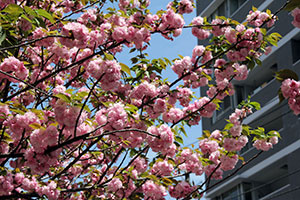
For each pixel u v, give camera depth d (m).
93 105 6.18
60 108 3.75
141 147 6.05
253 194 23.22
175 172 6.26
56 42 4.87
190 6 5.95
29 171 5.42
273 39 5.66
